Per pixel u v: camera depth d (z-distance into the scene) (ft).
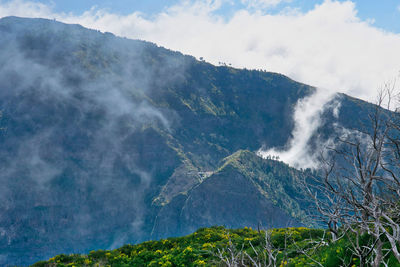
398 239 22.50
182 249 72.74
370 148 35.35
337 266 33.01
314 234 62.28
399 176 32.73
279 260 40.86
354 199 30.99
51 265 73.26
